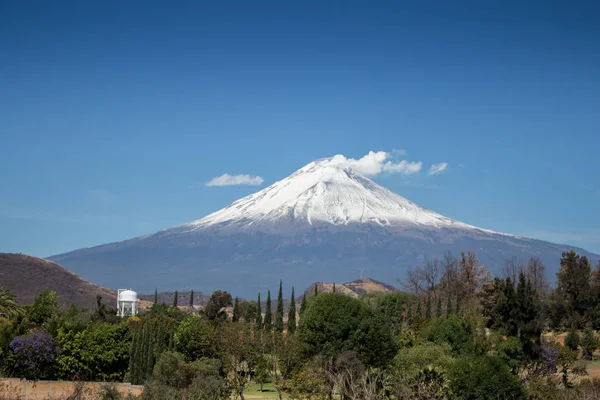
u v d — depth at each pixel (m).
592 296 169.12
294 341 105.38
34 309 133.38
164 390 75.19
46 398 76.75
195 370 89.75
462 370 82.62
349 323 101.31
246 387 108.06
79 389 69.75
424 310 160.25
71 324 111.31
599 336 154.50
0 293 122.69
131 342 110.81
